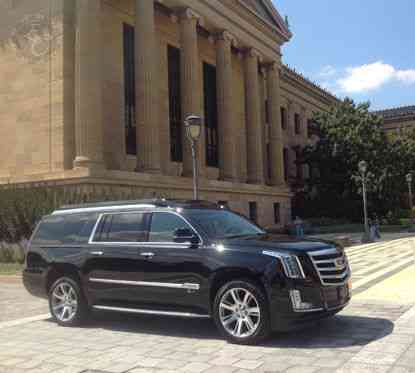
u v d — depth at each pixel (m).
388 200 52.72
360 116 52.38
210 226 8.64
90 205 10.07
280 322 7.35
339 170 52.03
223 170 35.75
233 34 37.38
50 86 26.08
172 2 31.23
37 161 26.14
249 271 7.59
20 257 21.70
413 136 64.69
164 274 8.44
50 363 7.05
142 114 27.75
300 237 8.76
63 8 26.02
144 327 9.18
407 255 21.84
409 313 9.23
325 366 6.31
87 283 9.39
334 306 7.79
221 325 7.76
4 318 10.77
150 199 9.34
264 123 47.12
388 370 6.06
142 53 27.92
